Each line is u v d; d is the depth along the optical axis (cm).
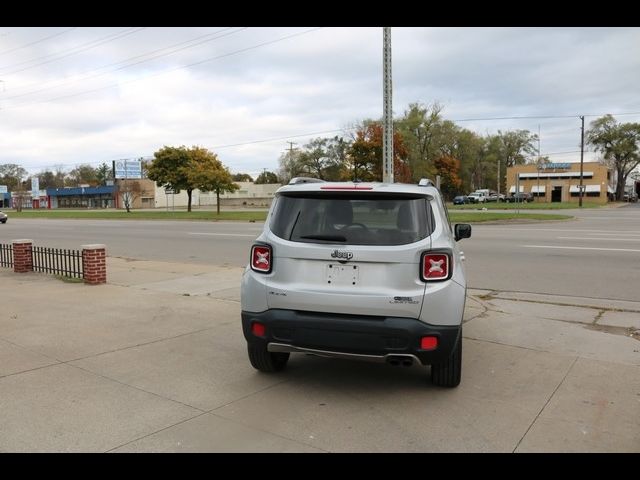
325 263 424
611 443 362
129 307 799
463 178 8700
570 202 8162
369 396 446
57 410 414
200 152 5347
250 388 464
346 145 6041
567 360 543
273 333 435
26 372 500
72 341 606
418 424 391
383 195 432
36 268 1198
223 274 1154
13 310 774
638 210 4953
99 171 12812
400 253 408
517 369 515
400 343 406
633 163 9169
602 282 991
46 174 13975
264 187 9650
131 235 2369
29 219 4812
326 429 383
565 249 1467
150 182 8512
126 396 444
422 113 7200
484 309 781
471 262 1250
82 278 1073
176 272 1191
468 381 481
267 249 443
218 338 624
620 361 539
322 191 441
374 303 407
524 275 1075
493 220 2850
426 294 405
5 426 385
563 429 383
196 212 5188
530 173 8919
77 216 5009
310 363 534
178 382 478
